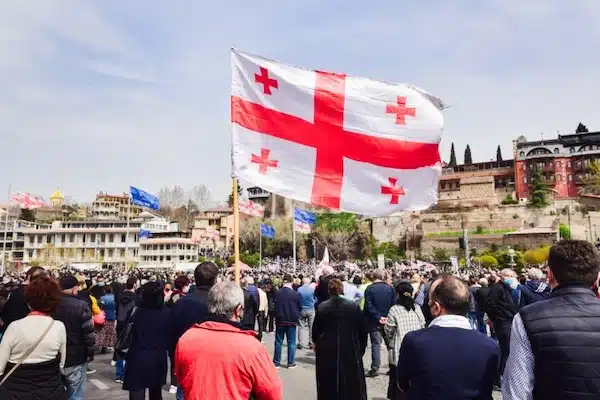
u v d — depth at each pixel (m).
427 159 7.67
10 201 46.94
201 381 3.12
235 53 7.27
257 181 6.95
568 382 2.79
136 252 116.19
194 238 93.00
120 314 11.59
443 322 3.57
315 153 7.30
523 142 132.50
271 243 114.31
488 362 3.38
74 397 6.11
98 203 169.00
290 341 11.52
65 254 116.38
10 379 4.26
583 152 124.25
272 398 3.18
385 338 7.66
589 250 3.13
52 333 4.49
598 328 2.87
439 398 3.30
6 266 114.69
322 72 7.54
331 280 6.98
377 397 8.68
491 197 122.19
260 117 7.18
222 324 3.34
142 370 6.20
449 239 108.12
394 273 29.81
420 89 7.75
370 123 7.53
